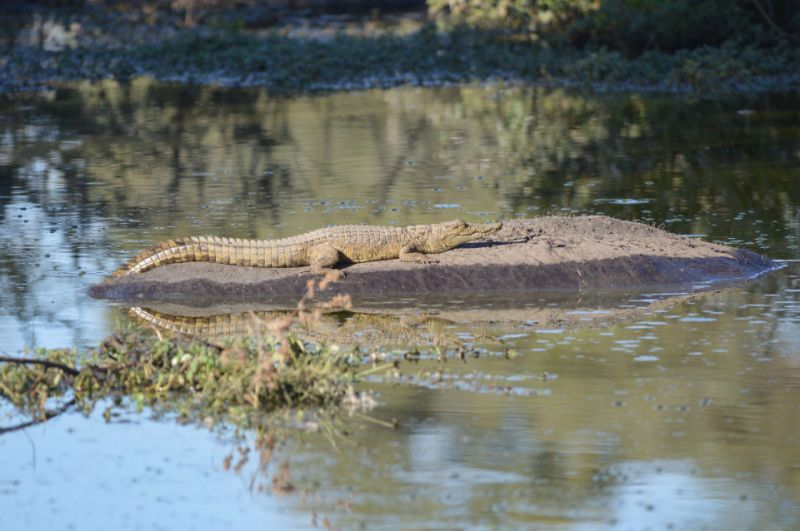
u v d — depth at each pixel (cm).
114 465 2408
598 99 8119
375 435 2534
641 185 5294
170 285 3616
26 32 11650
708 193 5100
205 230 4497
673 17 9438
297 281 3634
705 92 8338
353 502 2230
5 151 6319
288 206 4941
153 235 4425
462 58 9600
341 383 2809
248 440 2528
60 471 2381
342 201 5028
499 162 5919
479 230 3784
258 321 2850
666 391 2759
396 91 8669
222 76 9519
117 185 5441
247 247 3741
